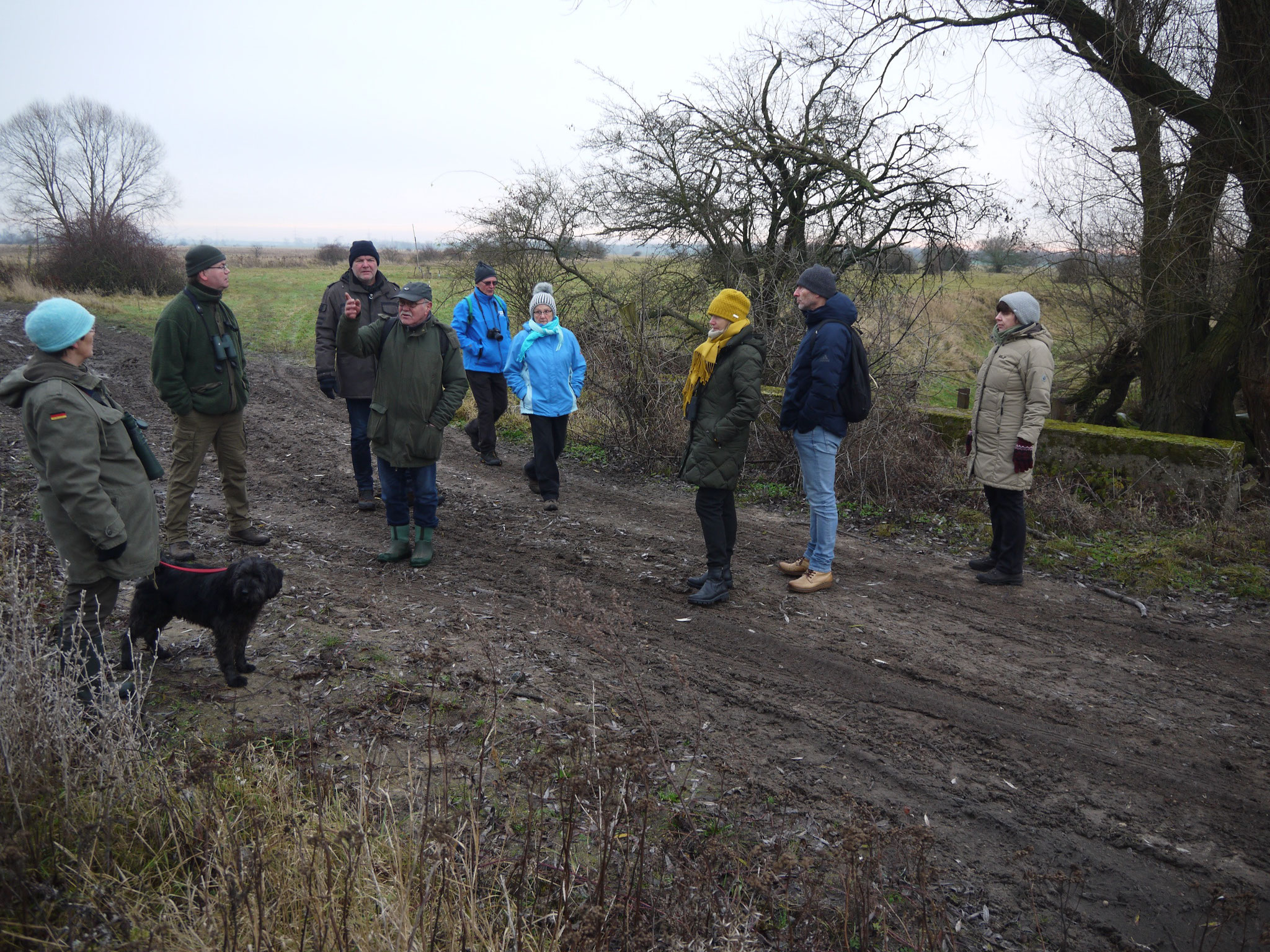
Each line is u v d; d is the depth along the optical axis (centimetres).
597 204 1277
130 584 465
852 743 347
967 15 887
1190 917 256
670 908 229
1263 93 765
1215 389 854
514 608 476
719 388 475
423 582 512
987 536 629
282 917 219
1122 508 670
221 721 335
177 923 215
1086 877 272
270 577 354
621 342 878
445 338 532
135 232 2648
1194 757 343
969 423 770
